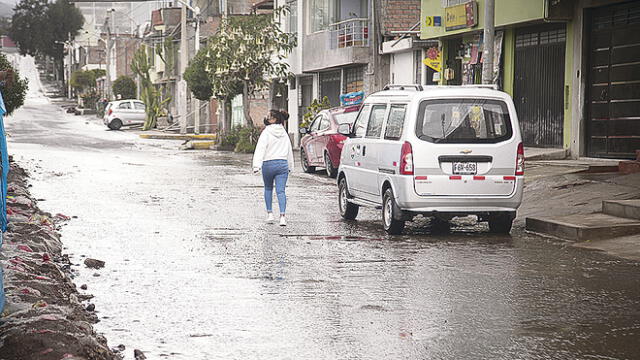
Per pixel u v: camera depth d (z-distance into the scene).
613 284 13.37
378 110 20.59
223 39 59.94
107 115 88.88
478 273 14.38
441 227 20.66
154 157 48.66
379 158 19.70
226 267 15.05
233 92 60.94
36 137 68.31
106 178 33.72
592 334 10.44
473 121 18.55
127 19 180.00
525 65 35.47
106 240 18.14
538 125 34.69
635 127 29.31
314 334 10.53
